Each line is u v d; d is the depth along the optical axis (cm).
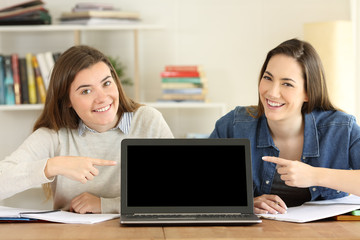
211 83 336
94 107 171
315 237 127
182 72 312
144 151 150
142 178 149
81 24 311
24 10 311
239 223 142
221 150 151
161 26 314
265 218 150
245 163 150
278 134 181
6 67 313
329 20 329
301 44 170
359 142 173
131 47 336
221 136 196
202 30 334
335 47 295
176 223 141
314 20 330
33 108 310
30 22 311
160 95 336
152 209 147
